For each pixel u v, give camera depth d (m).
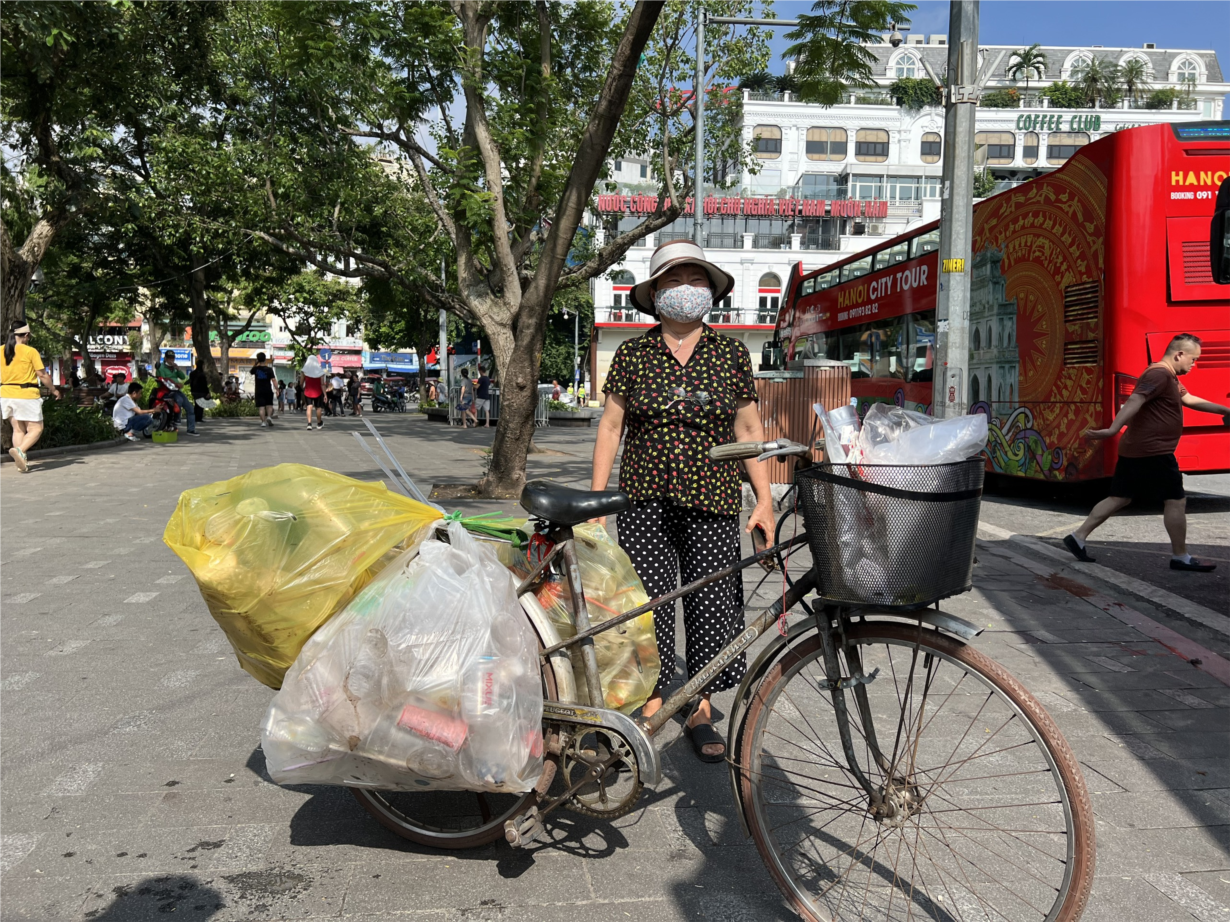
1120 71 76.88
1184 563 6.42
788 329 18.78
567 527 2.65
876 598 2.08
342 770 2.42
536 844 2.77
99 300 30.56
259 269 30.62
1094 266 9.07
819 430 2.28
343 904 2.44
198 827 2.85
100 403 20.70
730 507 3.27
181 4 15.73
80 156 15.26
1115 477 6.55
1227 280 7.25
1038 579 6.30
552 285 8.98
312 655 2.38
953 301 6.95
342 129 11.46
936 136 65.44
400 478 2.88
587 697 2.61
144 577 6.18
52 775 3.20
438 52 9.70
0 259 13.62
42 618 5.18
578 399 48.94
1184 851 2.74
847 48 7.37
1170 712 3.89
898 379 13.02
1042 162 70.38
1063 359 9.56
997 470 10.87
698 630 3.27
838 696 2.42
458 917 2.38
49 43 11.70
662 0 6.84
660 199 14.69
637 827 2.88
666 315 3.22
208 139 16.97
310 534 2.43
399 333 49.53
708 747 3.24
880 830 2.50
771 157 65.19
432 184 11.41
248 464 13.34
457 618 2.34
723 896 2.50
